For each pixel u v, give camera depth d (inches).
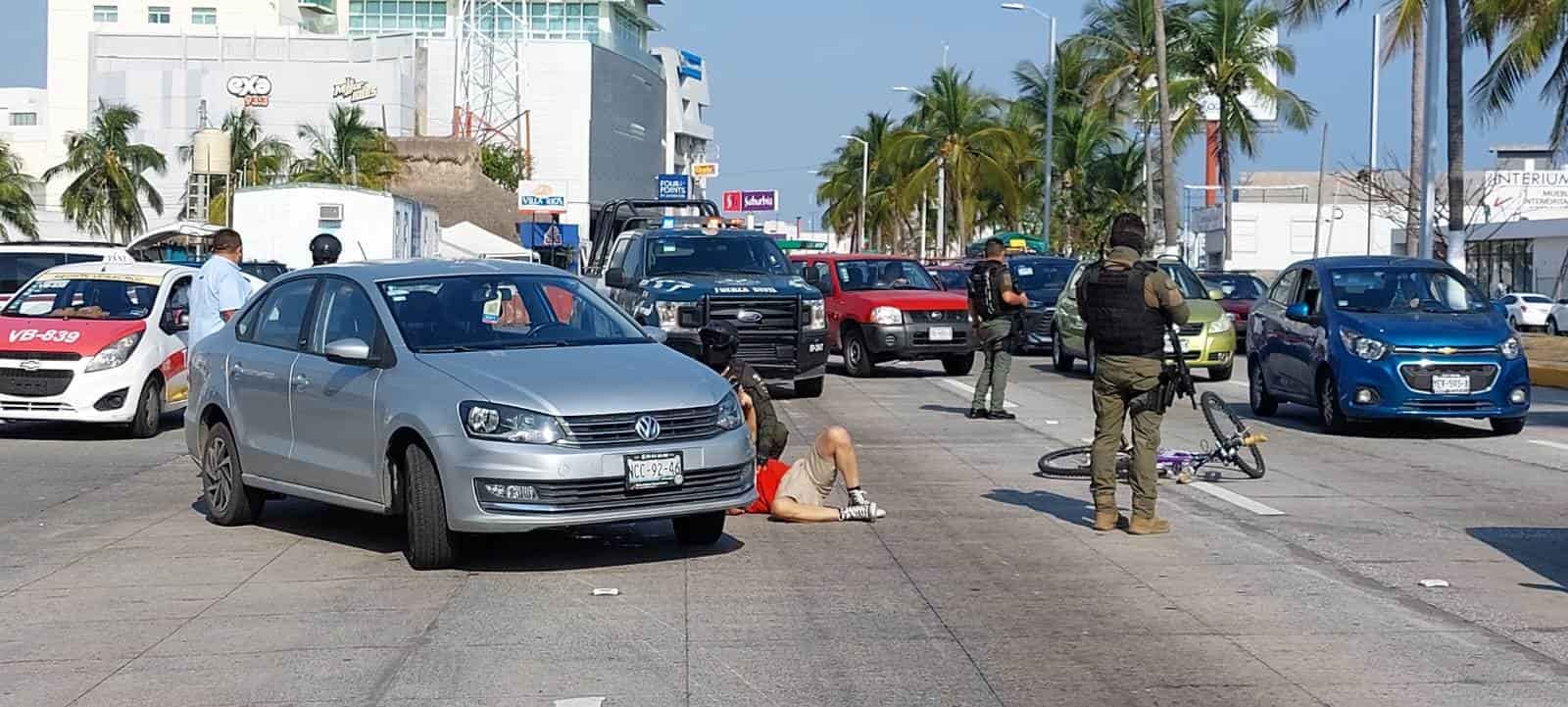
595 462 349.1
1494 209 2625.5
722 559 384.2
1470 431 669.9
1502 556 388.2
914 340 952.3
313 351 411.8
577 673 279.7
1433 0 1105.4
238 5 4151.1
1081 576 362.6
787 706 258.5
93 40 3782.0
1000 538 411.5
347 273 417.1
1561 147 1393.9
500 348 386.6
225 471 441.7
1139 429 417.1
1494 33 1370.6
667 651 294.4
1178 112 2303.2
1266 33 2320.4
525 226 2635.3
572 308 413.7
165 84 3774.6
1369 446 616.4
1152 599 337.4
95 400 647.1
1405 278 682.2
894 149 2780.5
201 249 1558.8
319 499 404.2
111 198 3398.1
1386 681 271.7
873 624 315.3
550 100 3978.8
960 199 2758.4
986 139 2699.3
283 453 412.8
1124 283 412.2
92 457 607.8
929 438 644.1
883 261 1035.3
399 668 285.1
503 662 287.9
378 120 3725.4
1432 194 1111.6
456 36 3998.5
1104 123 2768.2
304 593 350.6
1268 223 2970.0
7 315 693.3
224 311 570.3
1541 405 824.3
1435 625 314.7
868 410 764.0
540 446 347.6
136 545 415.8
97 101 3774.6
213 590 356.2
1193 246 3029.0
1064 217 2842.0
